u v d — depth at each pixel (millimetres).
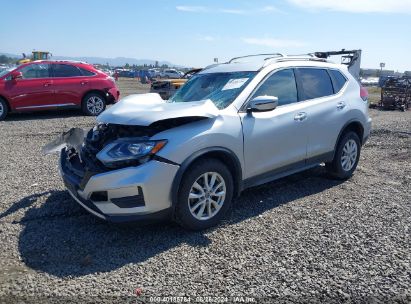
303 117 4914
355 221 4281
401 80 19484
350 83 5832
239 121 4254
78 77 12789
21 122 11547
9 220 4375
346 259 3463
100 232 4082
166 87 14984
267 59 5043
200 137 3891
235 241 3844
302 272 3266
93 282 3164
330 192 5305
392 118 14531
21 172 6270
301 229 4098
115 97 13484
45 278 3230
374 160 7242
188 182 3854
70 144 4531
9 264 3457
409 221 4277
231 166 4277
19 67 12164
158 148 3697
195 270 3326
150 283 3143
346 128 5668
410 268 3297
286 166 4828
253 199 5016
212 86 4848
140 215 3707
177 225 4230
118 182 3613
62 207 4727
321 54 11156
